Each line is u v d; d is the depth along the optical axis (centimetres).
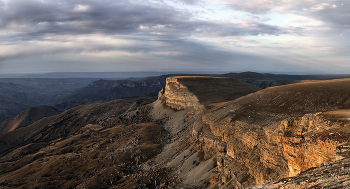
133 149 16338
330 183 2650
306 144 4025
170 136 18775
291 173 4341
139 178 11131
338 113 5184
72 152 19262
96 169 14575
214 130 11050
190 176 9800
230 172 7419
